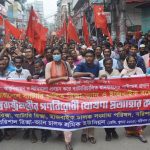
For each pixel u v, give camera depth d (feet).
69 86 21.11
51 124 21.44
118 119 21.49
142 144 21.22
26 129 22.86
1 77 22.16
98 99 21.21
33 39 30.94
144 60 28.58
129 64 22.40
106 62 21.58
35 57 29.12
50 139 22.68
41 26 33.17
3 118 21.81
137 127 22.09
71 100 21.12
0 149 20.99
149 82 21.33
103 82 21.15
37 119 21.59
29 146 21.42
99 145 21.30
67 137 20.97
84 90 21.13
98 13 45.37
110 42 45.57
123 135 23.08
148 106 21.53
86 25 49.03
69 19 49.90
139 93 21.39
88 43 48.67
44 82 21.20
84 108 21.17
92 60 21.31
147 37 46.57
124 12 64.49
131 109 21.45
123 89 21.29
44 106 21.30
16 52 33.91
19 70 22.95
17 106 21.58
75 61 32.53
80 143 21.79
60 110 21.20
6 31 50.44
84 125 21.31
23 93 21.40
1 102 21.65
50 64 22.00
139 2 70.38
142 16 77.20
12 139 22.76
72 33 49.67
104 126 21.47
